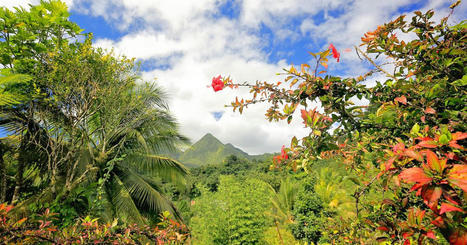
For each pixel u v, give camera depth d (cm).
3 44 370
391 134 128
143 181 623
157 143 693
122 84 535
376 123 120
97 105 514
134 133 616
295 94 136
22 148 454
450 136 69
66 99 426
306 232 688
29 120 423
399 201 120
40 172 502
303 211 753
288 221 814
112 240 189
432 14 121
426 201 58
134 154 643
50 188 416
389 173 90
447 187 58
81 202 444
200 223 764
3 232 152
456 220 63
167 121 702
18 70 399
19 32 369
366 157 165
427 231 71
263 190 966
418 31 127
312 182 816
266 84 151
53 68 416
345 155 166
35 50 407
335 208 606
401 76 136
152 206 616
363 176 164
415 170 61
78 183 465
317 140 112
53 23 420
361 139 150
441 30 121
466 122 94
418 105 106
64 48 437
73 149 453
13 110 422
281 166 123
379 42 135
